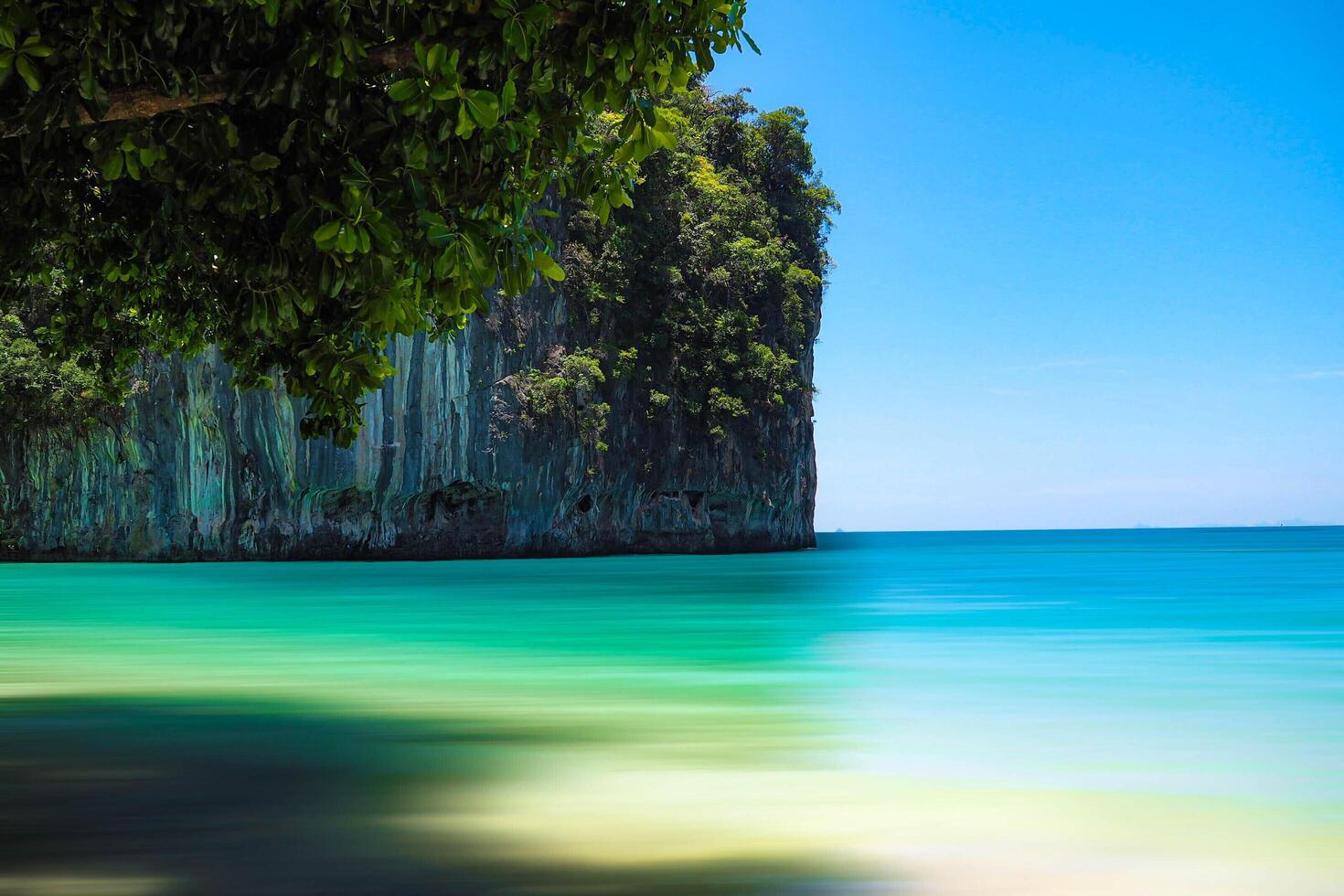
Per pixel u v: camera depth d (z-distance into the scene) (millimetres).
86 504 51594
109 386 10086
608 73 6461
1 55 5625
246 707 13469
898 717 13086
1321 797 9188
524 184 7320
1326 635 23391
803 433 81250
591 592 36062
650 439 67500
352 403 7625
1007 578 49281
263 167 6336
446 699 14289
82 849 7207
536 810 8461
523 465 57906
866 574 50438
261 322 6898
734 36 6676
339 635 22500
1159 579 48625
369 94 6820
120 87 6141
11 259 7383
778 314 73188
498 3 5777
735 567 55969
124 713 12820
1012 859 7293
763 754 10797
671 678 16484
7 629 23531
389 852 7227
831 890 6582
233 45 6219
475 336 55000
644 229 65625
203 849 7227
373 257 6223
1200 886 6777
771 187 77625
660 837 7723
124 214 7914
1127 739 11750
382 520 54906
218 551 51688
